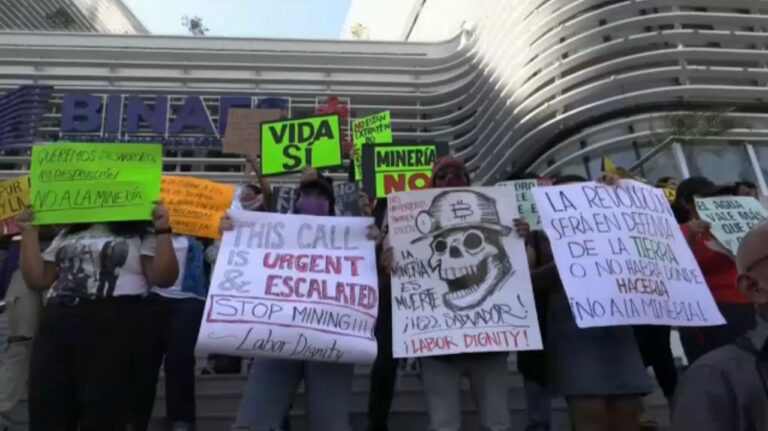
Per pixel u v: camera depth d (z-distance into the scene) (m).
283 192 5.90
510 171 17.70
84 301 3.46
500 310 3.95
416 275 4.09
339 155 7.75
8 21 38.66
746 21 15.95
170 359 4.61
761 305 1.99
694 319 3.83
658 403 5.03
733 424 1.85
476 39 19.69
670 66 15.59
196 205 5.84
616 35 16.06
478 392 3.92
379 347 4.63
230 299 3.83
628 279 3.80
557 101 16.14
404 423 5.04
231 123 7.91
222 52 18.34
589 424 3.57
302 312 3.85
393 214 4.27
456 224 4.18
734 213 4.69
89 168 3.79
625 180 4.19
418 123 18.73
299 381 3.96
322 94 18.39
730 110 14.84
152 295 4.05
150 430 4.91
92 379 3.35
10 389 4.66
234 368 6.06
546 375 4.17
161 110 17.03
